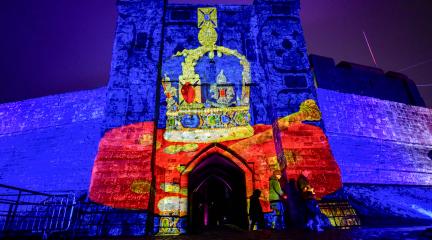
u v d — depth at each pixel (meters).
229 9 13.66
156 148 11.04
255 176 10.96
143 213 9.27
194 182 14.15
